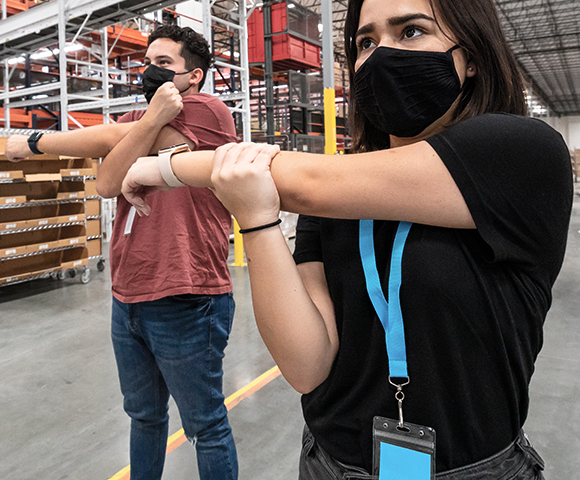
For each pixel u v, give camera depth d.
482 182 0.50
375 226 0.60
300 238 0.71
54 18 5.75
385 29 0.61
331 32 4.90
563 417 2.39
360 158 0.53
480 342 0.54
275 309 0.56
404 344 0.54
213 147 1.38
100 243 5.96
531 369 0.58
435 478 0.55
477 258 0.54
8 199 4.59
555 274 0.59
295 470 1.99
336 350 0.64
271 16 9.03
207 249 1.34
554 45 20.59
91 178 5.72
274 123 9.41
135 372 1.41
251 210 0.54
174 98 1.21
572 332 3.61
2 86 8.35
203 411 1.35
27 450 2.18
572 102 38.34
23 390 2.80
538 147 0.51
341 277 0.61
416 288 0.54
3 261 4.91
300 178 0.53
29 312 4.42
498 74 0.61
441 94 0.60
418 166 0.51
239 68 5.56
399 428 0.55
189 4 9.11
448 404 0.55
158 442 1.46
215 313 1.38
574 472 1.96
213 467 1.35
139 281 1.32
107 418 2.47
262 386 2.80
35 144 1.38
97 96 7.27
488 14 0.59
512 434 0.57
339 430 0.62
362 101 0.65
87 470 2.02
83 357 3.32
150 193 0.72
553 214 0.53
